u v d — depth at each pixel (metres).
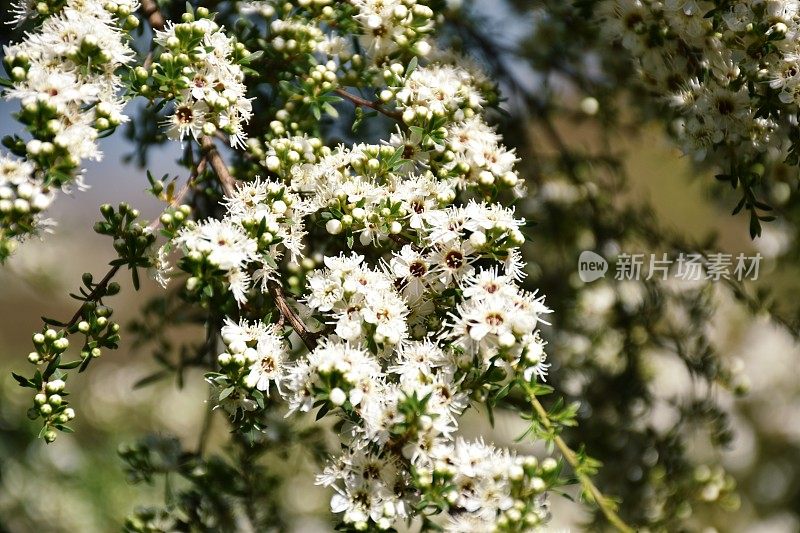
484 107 0.60
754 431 0.81
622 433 0.65
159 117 0.60
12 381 0.78
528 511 0.54
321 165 0.57
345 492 0.55
